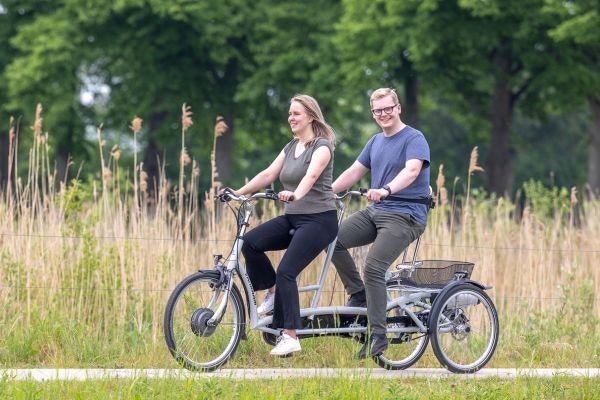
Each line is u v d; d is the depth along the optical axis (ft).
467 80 341.62
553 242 142.00
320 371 90.17
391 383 84.28
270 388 82.23
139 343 106.93
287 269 91.76
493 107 334.85
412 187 96.12
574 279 134.82
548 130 533.96
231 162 359.46
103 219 121.49
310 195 92.68
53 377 85.61
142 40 346.13
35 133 124.47
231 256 92.68
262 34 344.28
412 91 343.67
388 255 94.94
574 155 531.50
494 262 136.56
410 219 95.71
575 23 281.54
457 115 388.78
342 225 97.71
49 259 115.55
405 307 98.37
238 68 359.87
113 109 363.15
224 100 354.95
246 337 94.27
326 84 334.85
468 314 117.08
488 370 102.12
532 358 102.27
